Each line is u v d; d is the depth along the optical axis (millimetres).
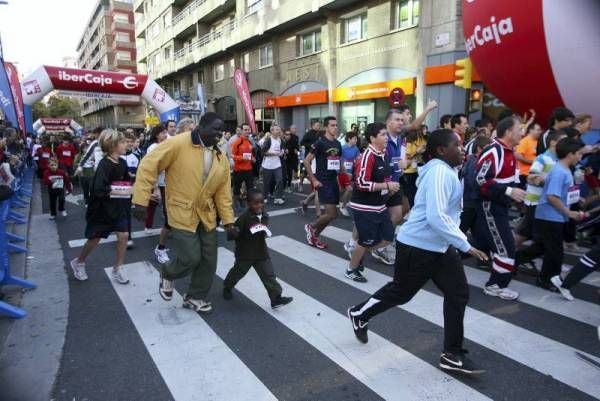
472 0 7379
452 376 2992
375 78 17266
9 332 3633
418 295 4418
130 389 2881
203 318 3951
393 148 5418
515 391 2816
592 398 2744
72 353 3336
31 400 2754
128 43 68750
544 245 4516
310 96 20938
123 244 4816
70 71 12469
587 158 6090
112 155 4668
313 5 18953
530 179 4781
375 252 5633
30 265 5480
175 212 3734
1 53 9938
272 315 4012
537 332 3617
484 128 6664
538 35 6363
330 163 5910
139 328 3750
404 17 15922
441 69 13688
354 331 3416
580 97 6516
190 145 3664
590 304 4203
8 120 10016
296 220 8211
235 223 4039
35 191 12766
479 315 3957
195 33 34875
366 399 2756
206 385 2918
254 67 26609
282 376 3014
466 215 4715
